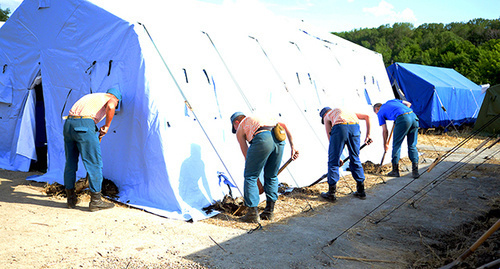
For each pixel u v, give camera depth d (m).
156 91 5.27
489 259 3.38
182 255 3.53
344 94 9.00
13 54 7.11
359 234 4.30
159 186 5.09
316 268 3.37
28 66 6.90
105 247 3.64
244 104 6.41
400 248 3.91
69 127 4.70
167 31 5.89
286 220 4.78
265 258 3.53
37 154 7.46
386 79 11.45
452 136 16.03
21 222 4.19
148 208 4.96
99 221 4.41
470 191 6.46
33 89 7.04
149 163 5.18
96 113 4.87
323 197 5.93
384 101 10.62
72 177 4.85
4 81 7.14
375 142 9.44
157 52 5.52
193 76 5.80
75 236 3.88
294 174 6.81
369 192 6.39
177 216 4.72
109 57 5.71
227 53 6.63
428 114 16.70
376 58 11.55
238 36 7.19
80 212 4.72
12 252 3.38
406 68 17.36
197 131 5.53
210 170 5.48
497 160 9.85
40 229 4.02
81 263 3.25
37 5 6.62
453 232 4.40
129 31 5.47
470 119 19.27
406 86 17.33
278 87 7.28
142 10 6.17
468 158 10.23
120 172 5.56
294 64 8.02
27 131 6.96
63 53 6.30
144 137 5.22
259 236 4.13
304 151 7.24
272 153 4.67
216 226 4.48
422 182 7.17
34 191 5.55
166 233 4.13
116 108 5.43
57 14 6.36
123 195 5.38
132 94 5.39
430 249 3.82
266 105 6.83
